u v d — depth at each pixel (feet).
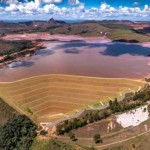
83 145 451.53
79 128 493.77
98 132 482.69
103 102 638.12
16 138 487.20
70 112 603.26
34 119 563.07
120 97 647.56
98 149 439.22
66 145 450.71
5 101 642.63
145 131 476.54
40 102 655.35
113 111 536.83
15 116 557.33
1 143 484.33
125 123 500.74
